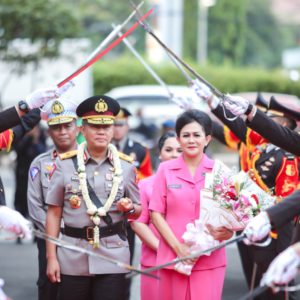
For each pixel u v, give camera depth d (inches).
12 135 537.6
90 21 3090.6
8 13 1358.3
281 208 391.9
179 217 469.4
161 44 482.3
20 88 1642.5
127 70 2225.6
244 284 713.6
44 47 1389.0
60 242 408.2
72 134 534.0
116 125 654.5
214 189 458.3
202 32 2982.3
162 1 2299.5
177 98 606.9
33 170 534.3
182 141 471.2
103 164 460.4
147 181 522.6
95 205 452.1
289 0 4569.4
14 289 695.7
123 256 456.1
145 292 513.7
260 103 619.2
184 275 466.0
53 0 1389.0
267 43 3900.1
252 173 550.0
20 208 957.8
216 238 461.1
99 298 453.4
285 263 367.6
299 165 546.0
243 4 3373.5
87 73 1518.2
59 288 461.1
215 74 2407.7
